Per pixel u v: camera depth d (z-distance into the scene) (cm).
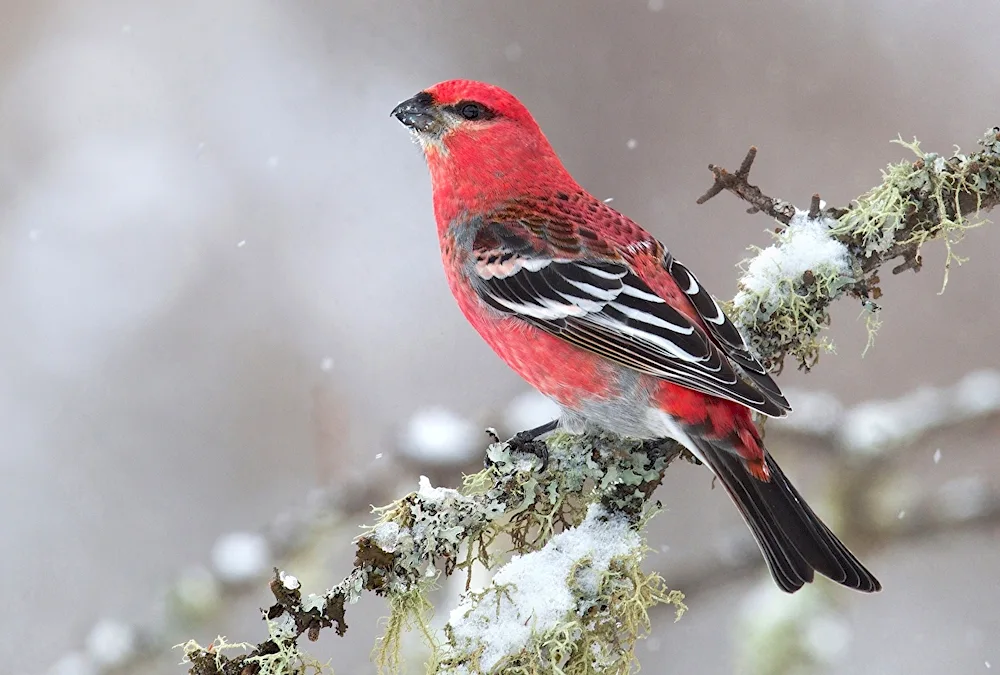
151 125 1415
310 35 1436
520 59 1370
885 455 860
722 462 655
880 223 693
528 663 575
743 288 708
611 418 679
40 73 1424
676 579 898
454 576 755
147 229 1366
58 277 1341
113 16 1453
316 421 1075
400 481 856
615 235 736
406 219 1366
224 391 1288
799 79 1320
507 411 881
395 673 586
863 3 1337
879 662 1091
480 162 761
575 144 1324
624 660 588
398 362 1292
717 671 1059
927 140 1280
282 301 1330
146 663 848
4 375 1305
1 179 1395
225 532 1211
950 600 1116
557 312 705
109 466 1254
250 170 1391
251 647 559
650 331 675
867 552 874
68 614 1173
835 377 1172
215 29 1440
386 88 1415
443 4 1419
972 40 1313
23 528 1216
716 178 722
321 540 862
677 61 1345
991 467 1116
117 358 1305
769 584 808
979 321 1169
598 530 616
